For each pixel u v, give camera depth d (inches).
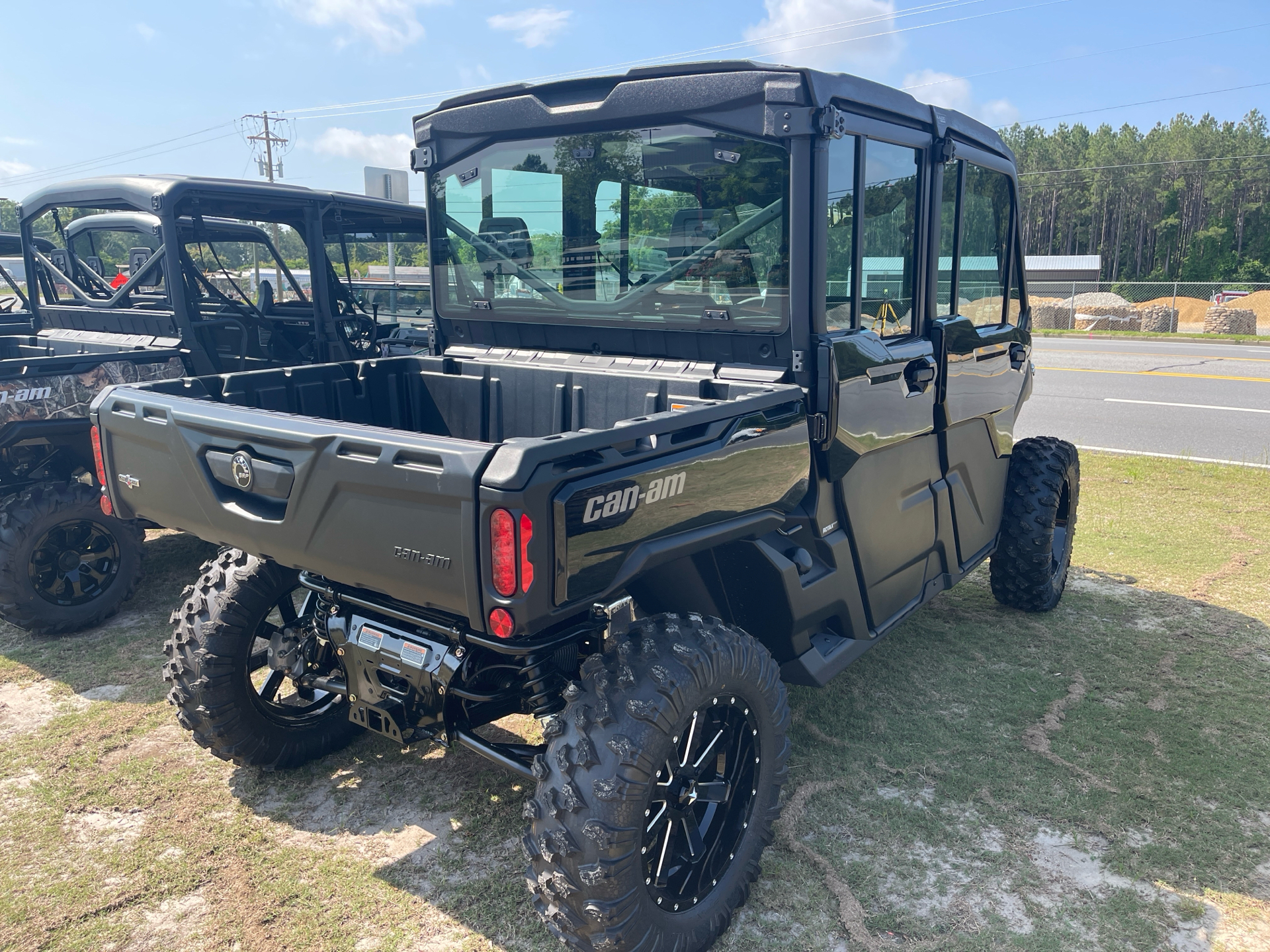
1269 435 379.6
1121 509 257.9
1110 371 636.7
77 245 222.7
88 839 105.1
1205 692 143.1
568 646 93.1
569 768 76.9
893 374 120.5
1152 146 3981.3
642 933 78.2
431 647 88.3
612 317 123.9
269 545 88.3
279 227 249.3
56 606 161.8
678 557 85.5
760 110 104.3
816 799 113.1
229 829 107.3
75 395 168.4
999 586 175.9
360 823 109.0
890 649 160.6
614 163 117.8
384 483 75.4
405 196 344.2
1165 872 99.5
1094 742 127.4
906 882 97.7
